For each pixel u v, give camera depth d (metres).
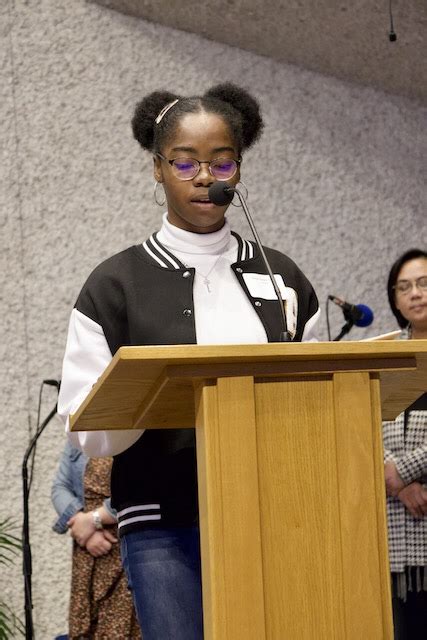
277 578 2.56
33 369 7.68
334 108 8.41
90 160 7.93
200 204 3.47
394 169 8.49
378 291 8.30
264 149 8.21
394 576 5.57
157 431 3.41
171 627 3.22
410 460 5.56
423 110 8.59
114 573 6.45
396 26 7.51
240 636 2.51
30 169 7.83
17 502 7.55
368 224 8.38
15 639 7.43
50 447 7.66
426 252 6.25
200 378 2.57
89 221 7.88
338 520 2.60
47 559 7.58
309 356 2.57
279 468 2.60
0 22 7.88
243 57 8.27
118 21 8.07
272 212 8.16
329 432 2.63
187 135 3.48
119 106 8.02
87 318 3.48
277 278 3.61
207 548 2.57
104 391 2.74
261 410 2.60
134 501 3.37
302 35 7.91
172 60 8.13
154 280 3.49
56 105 7.91
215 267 3.55
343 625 2.57
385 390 3.05
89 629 6.42
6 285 7.70
